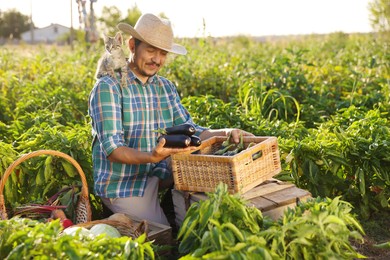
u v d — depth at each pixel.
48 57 14.95
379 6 20.48
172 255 4.39
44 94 9.09
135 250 3.38
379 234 5.21
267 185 4.49
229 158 4.06
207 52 13.02
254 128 6.49
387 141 5.57
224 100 9.83
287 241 3.58
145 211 4.66
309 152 5.58
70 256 3.17
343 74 10.79
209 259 3.20
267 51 20.73
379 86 9.57
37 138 5.60
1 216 4.22
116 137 4.40
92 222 4.09
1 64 14.19
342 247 3.98
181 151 4.19
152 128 4.76
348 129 6.08
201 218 3.54
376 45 16.12
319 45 22.03
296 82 9.18
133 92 4.63
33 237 3.28
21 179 5.29
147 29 4.43
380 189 5.63
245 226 3.58
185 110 5.09
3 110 9.02
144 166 4.69
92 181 5.39
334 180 5.55
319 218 3.43
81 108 8.98
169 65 10.20
